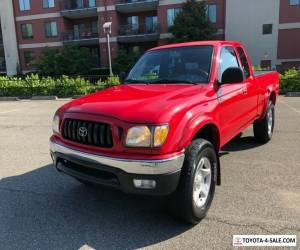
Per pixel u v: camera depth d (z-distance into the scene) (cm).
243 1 3231
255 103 569
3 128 951
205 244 322
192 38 3045
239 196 422
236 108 470
